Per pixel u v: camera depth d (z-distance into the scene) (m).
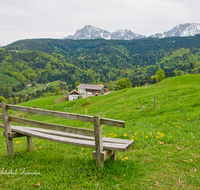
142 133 9.68
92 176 5.27
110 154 5.84
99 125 5.26
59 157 6.87
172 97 21.78
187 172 5.38
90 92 141.75
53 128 6.05
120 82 151.88
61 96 110.25
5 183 5.26
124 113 20.91
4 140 14.21
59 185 5.03
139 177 5.25
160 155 6.65
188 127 10.23
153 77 177.00
